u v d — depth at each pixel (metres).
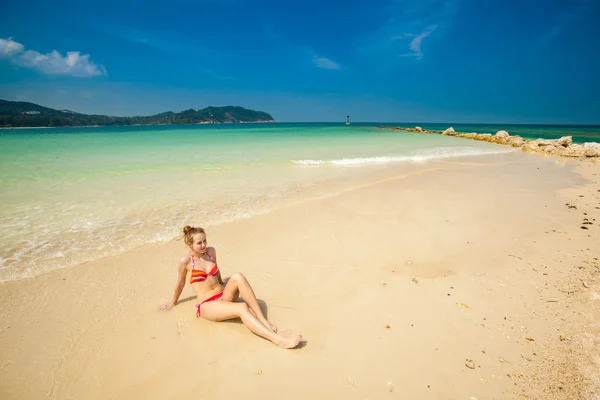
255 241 6.02
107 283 4.59
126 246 5.67
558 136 42.12
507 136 28.20
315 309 4.07
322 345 3.46
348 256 5.47
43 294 4.28
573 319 3.62
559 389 2.73
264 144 22.08
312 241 6.05
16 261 5.04
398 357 3.26
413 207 8.02
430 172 12.64
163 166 12.46
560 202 8.40
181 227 6.52
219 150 18.03
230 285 3.80
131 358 3.28
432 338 3.51
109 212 7.23
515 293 4.27
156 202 8.02
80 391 2.90
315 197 8.69
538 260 5.17
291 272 4.96
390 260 5.33
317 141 25.50
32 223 6.50
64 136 27.67
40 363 3.19
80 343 3.46
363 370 3.11
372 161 15.33
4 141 21.47
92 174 10.72
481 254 5.48
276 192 9.15
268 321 3.84
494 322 3.72
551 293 4.20
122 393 2.88
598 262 4.94
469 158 17.38
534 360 3.11
